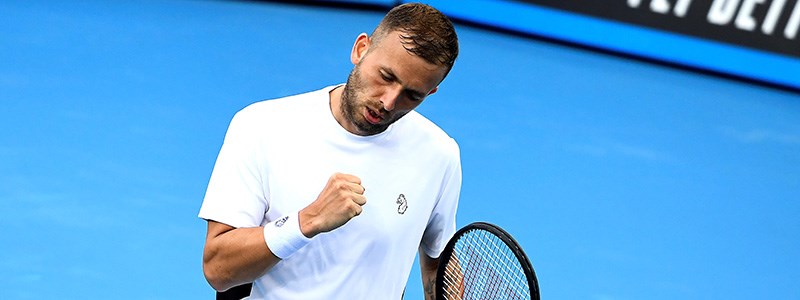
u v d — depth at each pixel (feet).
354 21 160.56
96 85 122.21
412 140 45.47
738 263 97.50
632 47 157.48
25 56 128.36
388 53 40.91
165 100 120.78
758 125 136.98
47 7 147.54
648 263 94.79
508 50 155.02
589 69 151.12
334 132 44.01
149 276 83.15
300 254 44.32
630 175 115.14
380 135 44.39
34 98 115.75
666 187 113.09
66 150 103.65
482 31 162.30
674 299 88.79
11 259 83.20
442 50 40.60
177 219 92.68
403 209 45.62
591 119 131.64
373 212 44.93
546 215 101.81
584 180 112.06
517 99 135.23
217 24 150.30
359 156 44.37
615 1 158.40
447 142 46.68
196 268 85.30
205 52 138.62
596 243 97.35
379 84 41.34
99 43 136.56
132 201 94.84
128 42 138.31
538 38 161.38
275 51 142.82
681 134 130.21
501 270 46.83
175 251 87.35
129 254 85.97
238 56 138.92
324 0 164.66
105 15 147.64
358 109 42.27
